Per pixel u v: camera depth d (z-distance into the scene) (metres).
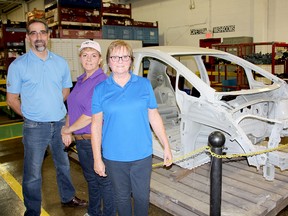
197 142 3.51
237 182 3.35
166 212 3.21
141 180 2.15
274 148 2.90
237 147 3.28
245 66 4.13
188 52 3.87
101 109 2.10
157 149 3.75
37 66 2.66
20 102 2.78
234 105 3.33
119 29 10.33
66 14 8.77
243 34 9.35
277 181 3.33
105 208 2.63
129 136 2.04
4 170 4.66
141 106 2.04
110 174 2.15
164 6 12.05
